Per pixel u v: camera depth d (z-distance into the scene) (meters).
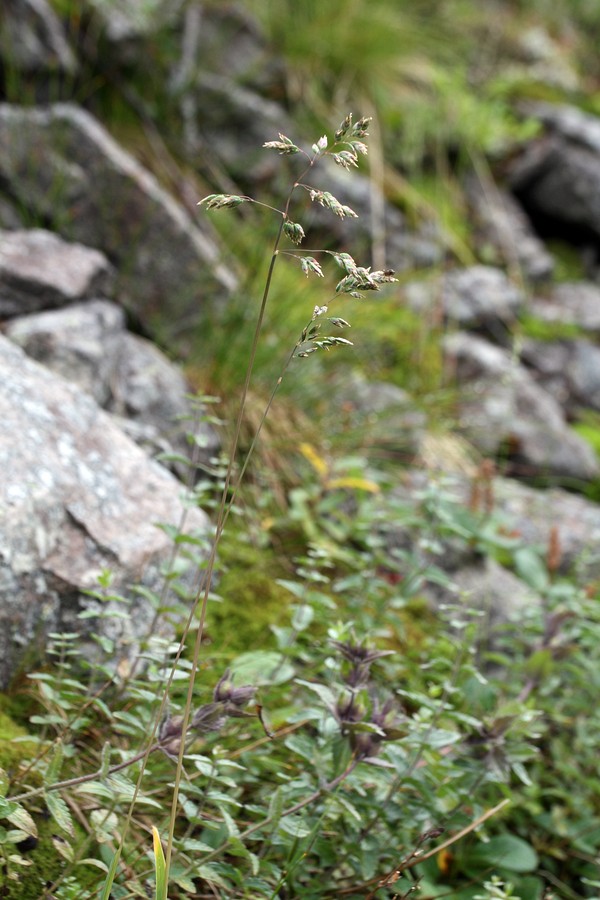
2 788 1.77
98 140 4.21
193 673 1.63
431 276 5.78
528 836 2.71
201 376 3.89
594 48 9.12
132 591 2.60
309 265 1.52
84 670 2.45
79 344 3.45
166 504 2.86
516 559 3.48
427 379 4.93
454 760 2.26
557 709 2.91
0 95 4.77
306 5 6.70
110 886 1.68
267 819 1.95
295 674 2.71
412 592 3.07
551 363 5.88
